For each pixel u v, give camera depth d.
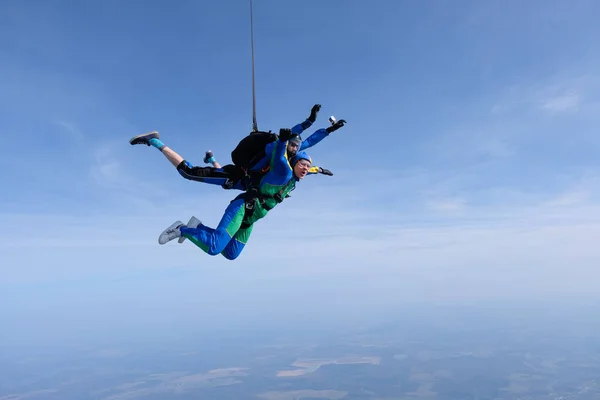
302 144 5.83
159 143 5.88
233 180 5.77
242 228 5.76
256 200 5.53
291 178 5.79
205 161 6.34
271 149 5.42
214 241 5.09
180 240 5.20
